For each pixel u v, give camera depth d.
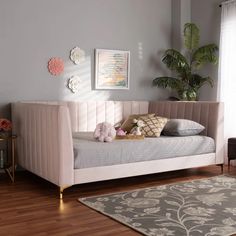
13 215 2.90
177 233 2.51
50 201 3.29
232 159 4.88
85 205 3.17
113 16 5.30
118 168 3.77
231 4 5.16
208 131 4.69
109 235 2.49
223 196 3.45
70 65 4.95
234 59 5.12
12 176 4.18
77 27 4.98
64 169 3.36
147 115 4.79
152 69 5.77
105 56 5.23
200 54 5.39
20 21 4.55
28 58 4.63
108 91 5.32
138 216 2.86
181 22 5.79
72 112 4.76
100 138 3.86
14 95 4.56
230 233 2.51
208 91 5.69
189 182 4.03
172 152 4.22
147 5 5.65
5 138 4.04
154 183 4.04
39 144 3.76
